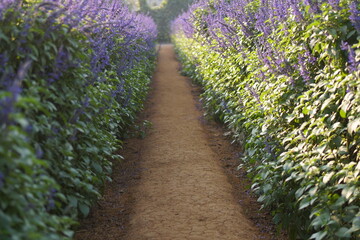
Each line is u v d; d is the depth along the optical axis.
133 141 8.33
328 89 4.31
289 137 4.88
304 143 4.41
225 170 6.77
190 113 10.81
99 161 4.79
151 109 11.32
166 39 41.81
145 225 4.73
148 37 16.12
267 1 7.09
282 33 5.62
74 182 3.81
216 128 9.38
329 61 4.61
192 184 5.93
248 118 6.42
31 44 3.44
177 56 24.95
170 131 8.95
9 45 3.37
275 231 4.81
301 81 5.04
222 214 5.00
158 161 7.00
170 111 11.05
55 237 2.60
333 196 3.88
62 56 3.78
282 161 4.50
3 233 2.31
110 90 5.63
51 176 3.60
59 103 3.67
